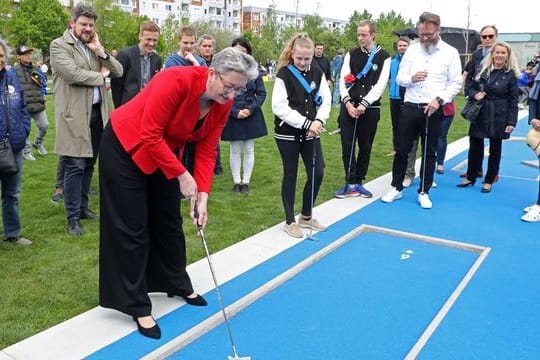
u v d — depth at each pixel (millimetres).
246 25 88375
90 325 3191
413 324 3324
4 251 4262
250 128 6004
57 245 4422
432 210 5707
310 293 3730
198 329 3123
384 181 6977
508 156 8883
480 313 3418
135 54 5281
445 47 5520
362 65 5758
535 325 3287
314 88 4617
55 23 36375
